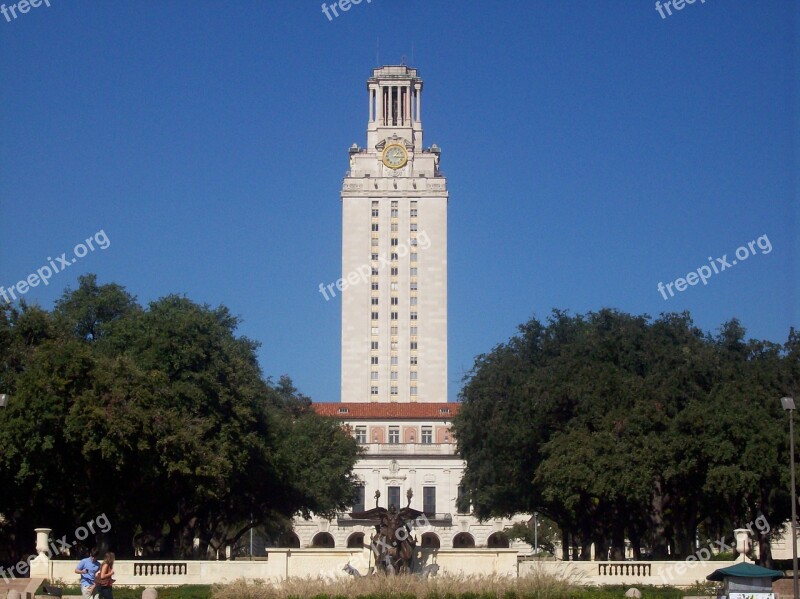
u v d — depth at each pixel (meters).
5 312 71.81
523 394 77.38
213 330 74.88
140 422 65.25
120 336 75.50
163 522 77.06
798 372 72.75
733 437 66.19
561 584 48.00
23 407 63.72
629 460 67.75
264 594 46.59
